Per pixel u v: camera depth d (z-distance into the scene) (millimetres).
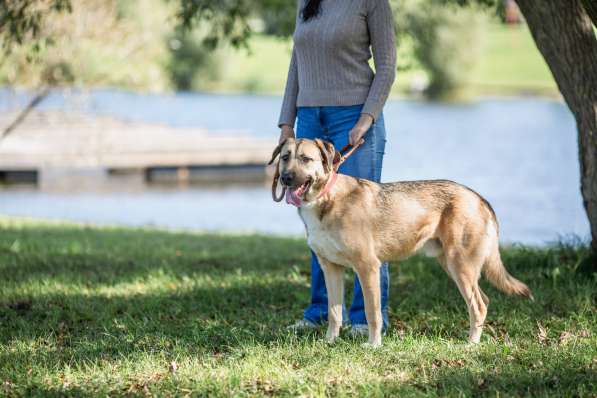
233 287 6840
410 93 47531
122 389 4230
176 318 5820
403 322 5625
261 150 22734
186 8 9320
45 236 10984
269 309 6098
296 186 4707
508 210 16344
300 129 5473
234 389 4098
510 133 29484
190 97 45562
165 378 4316
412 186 5094
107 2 12906
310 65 5285
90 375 4438
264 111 38688
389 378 4246
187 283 7074
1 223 13062
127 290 6840
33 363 4664
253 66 57500
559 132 29328
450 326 5414
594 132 6234
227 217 16688
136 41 13305
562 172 21000
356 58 5207
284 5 11164
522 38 61250
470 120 34062
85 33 12492
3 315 5930
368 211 4891
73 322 5758
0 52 11992
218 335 5234
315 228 4867
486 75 51562
